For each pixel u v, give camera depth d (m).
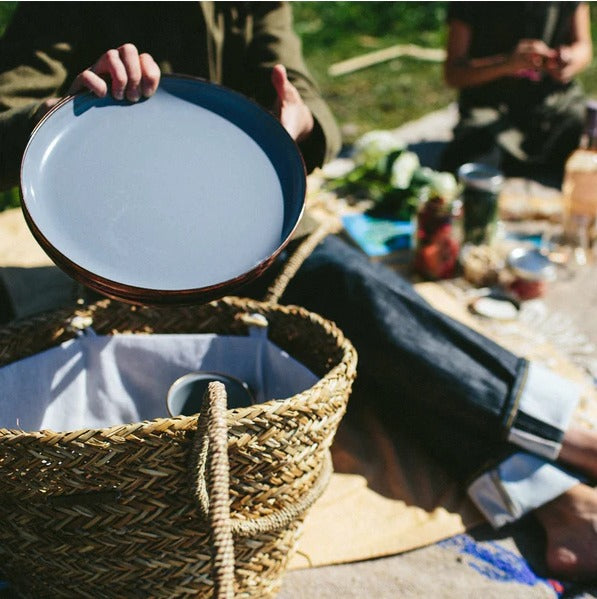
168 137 1.43
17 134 1.50
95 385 1.60
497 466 1.70
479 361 1.74
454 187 2.51
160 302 1.25
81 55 1.76
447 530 1.68
